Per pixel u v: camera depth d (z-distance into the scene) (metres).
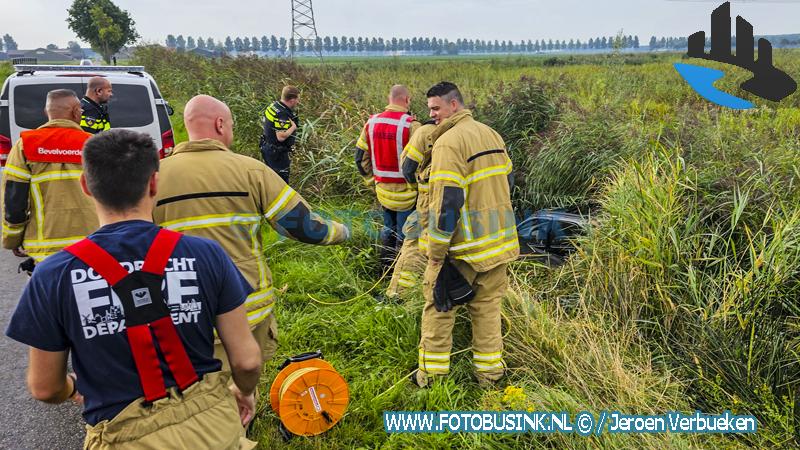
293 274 4.43
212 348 1.64
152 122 6.11
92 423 1.49
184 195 2.21
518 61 29.77
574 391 2.83
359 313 3.88
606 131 5.20
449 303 2.93
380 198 4.54
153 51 21.75
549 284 3.89
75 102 3.31
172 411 1.52
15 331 1.41
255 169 2.32
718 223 3.77
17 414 3.06
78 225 3.27
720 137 4.99
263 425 2.78
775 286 3.02
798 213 3.38
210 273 1.58
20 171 3.13
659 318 3.35
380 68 20.33
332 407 2.67
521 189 5.29
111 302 1.45
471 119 3.00
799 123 6.65
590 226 3.98
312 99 8.96
